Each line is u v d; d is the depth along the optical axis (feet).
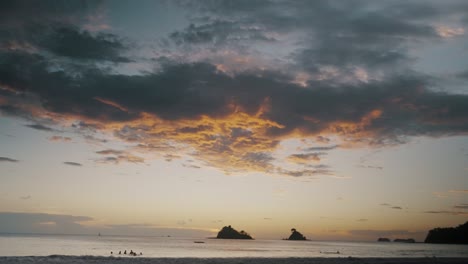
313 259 165.99
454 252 369.30
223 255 267.59
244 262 143.54
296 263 146.20
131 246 443.32
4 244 378.94
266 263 142.92
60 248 325.21
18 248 304.30
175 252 307.78
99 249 327.06
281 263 144.36
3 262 111.04
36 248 312.71
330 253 332.19
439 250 440.45
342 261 159.22
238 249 423.64
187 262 134.41
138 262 127.75
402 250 437.17
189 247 463.42
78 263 117.29
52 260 121.90
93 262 121.80
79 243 509.76
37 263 111.96
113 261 128.06
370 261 161.89
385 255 287.28
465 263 161.79
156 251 319.27
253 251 365.20
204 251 342.85
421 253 337.11
